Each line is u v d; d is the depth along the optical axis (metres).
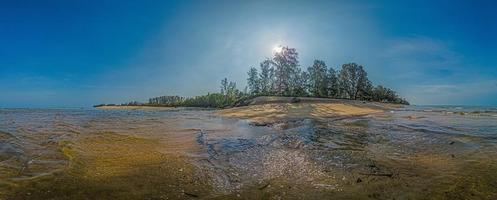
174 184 6.42
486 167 7.91
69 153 9.05
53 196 5.62
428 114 29.89
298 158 8.99
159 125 18.89
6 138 11.88
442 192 6.02
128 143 11.34
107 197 5.64
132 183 6.42
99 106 92.62
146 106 83.38
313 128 16.72
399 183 6.57
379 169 7.71
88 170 7.28
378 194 5.92
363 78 85.75
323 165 8.12
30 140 11.49
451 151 10.09
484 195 5.88
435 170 7.64
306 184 6.52
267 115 26.92
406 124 18.89
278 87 76.94
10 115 30.52
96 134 13.70
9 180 6.37
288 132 15.12
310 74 82.12
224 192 6.04
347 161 8.59
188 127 17.67
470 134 14.03
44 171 7.09
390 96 95.31
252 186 6.39
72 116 28.81
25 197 5.54
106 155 8.99
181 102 85.75
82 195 5.71
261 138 13.01
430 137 13.11
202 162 8.36
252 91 78.38
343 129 16.20
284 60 76.56
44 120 22.39
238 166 8.02
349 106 38.59
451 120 22.14
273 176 7.11
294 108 33.16
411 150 10.29
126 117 27.47
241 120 23.08
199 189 6.18
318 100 47.56
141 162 8.18
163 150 10.03
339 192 6.04
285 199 5.68
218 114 31.91
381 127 17.17
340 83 85.00
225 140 12.45
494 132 14.85
